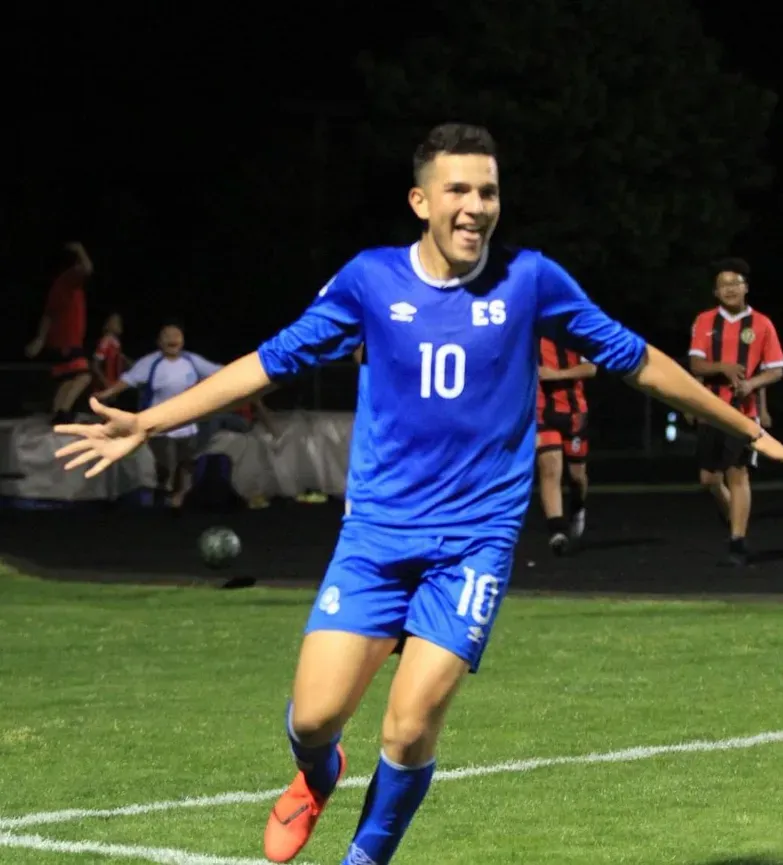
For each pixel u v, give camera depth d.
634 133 106.75
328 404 79.94
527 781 21.69
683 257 110.31
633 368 15.58
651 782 21.61
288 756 23.22
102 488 64.69
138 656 31.22
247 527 56.72
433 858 18.23
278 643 32.56
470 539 15.11
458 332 15.03
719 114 108.69
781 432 102.75
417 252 15.21
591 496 69.94
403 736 14.82
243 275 108.56
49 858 18.23
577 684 28.14
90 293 109.00
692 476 82.06
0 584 41.09
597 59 105.62
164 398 58.00
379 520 15.25
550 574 42.69
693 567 44.00
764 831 19.25
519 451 15.43
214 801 20.80
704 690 27.62
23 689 28.06
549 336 15.67
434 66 104.69
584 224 105.81
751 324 42.22
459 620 14.93
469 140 14.78
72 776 22.09
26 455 64.69
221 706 26.66
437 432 15.12
